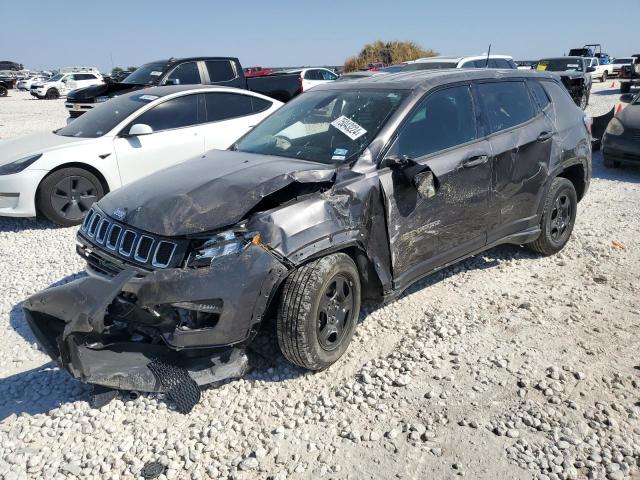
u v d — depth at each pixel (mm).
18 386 3539
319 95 4707
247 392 3393
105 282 3080
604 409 3092
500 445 2855
